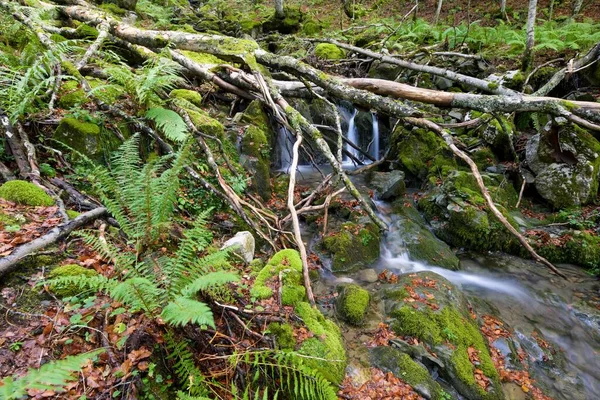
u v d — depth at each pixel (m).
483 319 4.65
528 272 5.68
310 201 6.29
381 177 7.79
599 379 4.00
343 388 3.28
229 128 6.68
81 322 2.61
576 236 5.89
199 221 3.25
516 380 3.86
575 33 9.66
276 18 15.18
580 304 5.00
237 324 3.15
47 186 4.07
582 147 6.46
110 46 7.54
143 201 3.35
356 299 4.42
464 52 11.30
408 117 5.77
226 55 6.61
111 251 2.84
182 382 2.56
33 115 4.77
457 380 3.62
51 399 2.15
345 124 9.37
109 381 2.31
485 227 6.05
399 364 3.59
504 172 7.55
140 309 2.67
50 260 3.14
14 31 6.77
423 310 4.24
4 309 2.64
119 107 5.50
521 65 9.30
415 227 6.38
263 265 4.49
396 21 15.62
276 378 2.97
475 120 6.95
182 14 15.77
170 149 5.32
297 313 3.62
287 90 8.05
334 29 15.46
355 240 5.71
